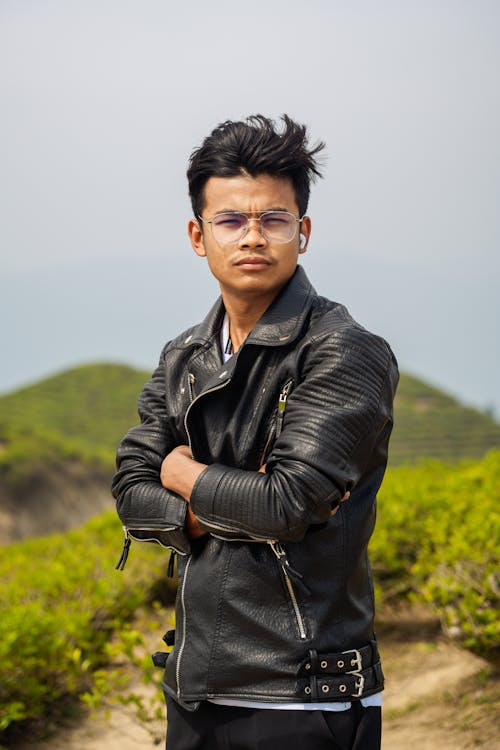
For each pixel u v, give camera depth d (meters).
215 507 2.08
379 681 2.19
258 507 2.02
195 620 2.18
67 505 35.19
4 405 50.34
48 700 4.66
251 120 2.21
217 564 2.15
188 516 2.21
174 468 2.21
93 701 4.32
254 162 2.16
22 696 4.48
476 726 4.08
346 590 2.15
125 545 2.39
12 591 5.27
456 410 42.53
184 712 2.22
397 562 5.61
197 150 2.24
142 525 2.28
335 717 2.09
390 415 2.21
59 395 52.28
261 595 2.11
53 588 5.46
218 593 2.14
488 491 6.11
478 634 4.62
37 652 4.56
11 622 4.47
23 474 35.03
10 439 38.00
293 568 2.10
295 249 2.23
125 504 2.34
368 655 2.16
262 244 2.17
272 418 2.18
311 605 2.11
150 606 5.99
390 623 5.41
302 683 2.07
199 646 2.16
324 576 2.12
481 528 5.05
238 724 2.12
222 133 2.20
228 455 2.22
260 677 2.09
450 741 4.00
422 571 5.14
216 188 2.20
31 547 7.50
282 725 2.06
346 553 2.15
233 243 2.18
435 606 5.05
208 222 2.23
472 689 4.45
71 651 4.79
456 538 5.11
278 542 2.08
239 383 2.21
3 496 33.69
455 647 4.94
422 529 5.63
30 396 52.16
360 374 2.10
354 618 2.18
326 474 2.02
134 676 5.07
